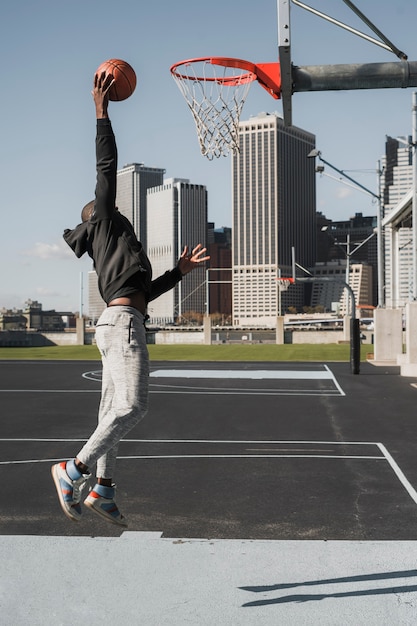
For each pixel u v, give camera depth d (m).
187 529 5.82
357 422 13.55
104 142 3.57
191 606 3.83
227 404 17.00
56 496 7.15
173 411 15.55
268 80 10.16
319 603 3.87
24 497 7.10
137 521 6.10
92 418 14.43
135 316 3.53
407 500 6.96
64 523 5.96
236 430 12.51
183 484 7.83
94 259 3.66
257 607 3.81
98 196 3.55
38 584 4.20
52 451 10.33
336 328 82.19
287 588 4.12
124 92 3.87
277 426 13.03
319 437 11.59
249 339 81.75
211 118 10.44
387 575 4.37
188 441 11.17
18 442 11.21
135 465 9.06
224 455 9.83
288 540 5.29
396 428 12.65
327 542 5.19
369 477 8.21
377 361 35.06
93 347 63.44
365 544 5.14
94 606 3.83
